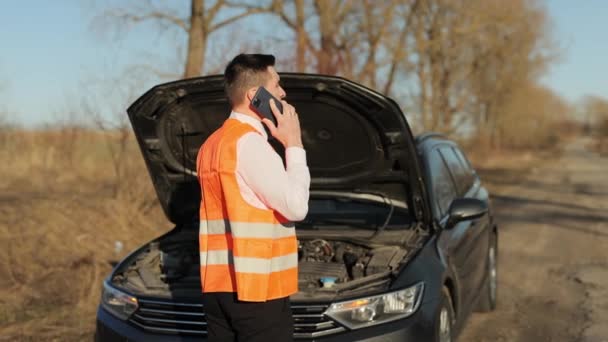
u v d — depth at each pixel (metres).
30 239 7.48
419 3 15.06
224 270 2.45
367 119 3.75
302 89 3.58
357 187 4.42
